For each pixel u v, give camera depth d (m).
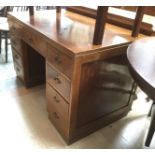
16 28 1.72
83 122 1.38
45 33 1.28
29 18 1.65
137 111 1.77
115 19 1.62
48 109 1.54
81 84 1.17
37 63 1.94
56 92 1.31
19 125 1.51
